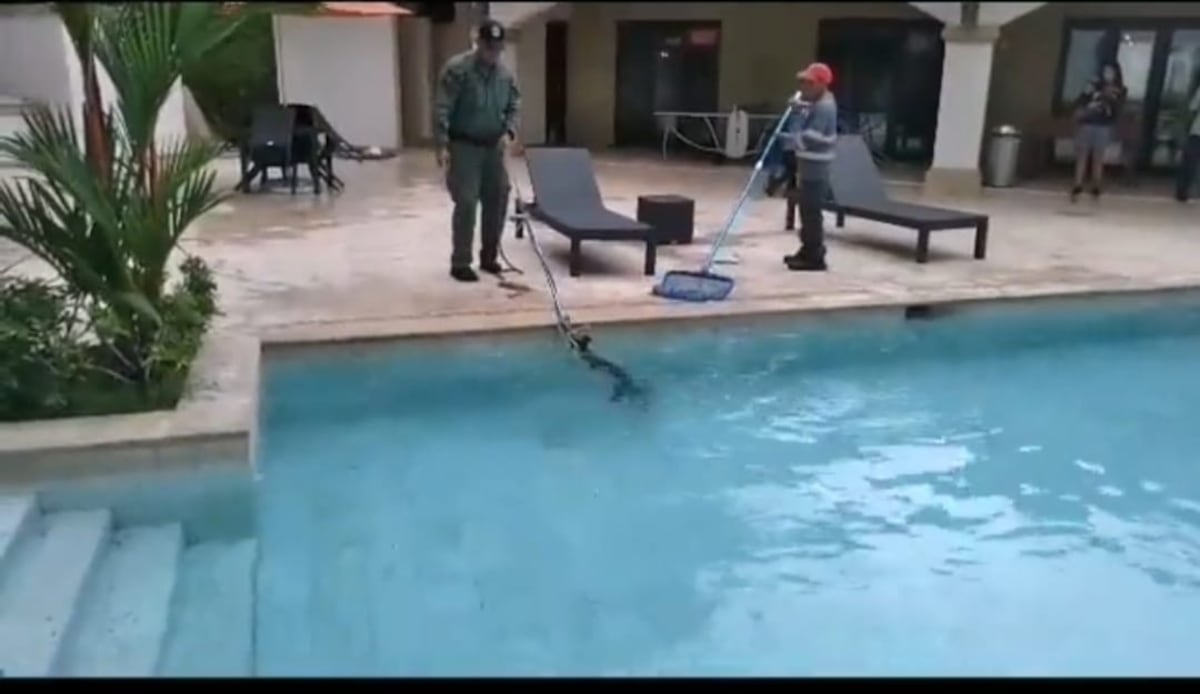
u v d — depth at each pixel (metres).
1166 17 11.50
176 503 3.62
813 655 2.99
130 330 3.87
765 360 5.64
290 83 13.88
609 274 6.38
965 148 10.44
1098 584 3.48
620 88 14.89
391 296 5.67
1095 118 9.95
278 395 4.84
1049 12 12.03
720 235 7.13
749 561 3.56
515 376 5.19
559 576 3.40
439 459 4.31
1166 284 6.37
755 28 13.84
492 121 5.89
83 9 3.33
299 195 9.52
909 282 6.31
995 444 4.64
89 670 2.56
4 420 3.64
